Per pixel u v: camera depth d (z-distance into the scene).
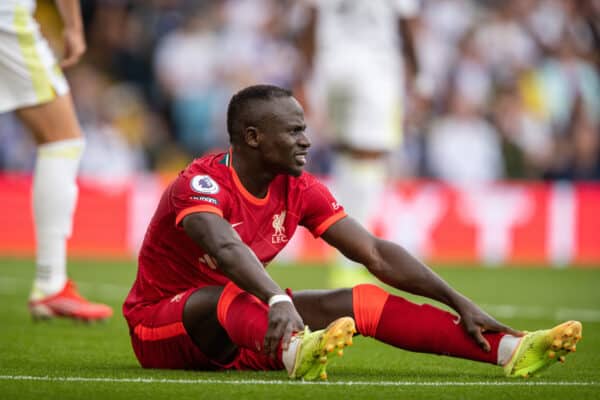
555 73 56.41
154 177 47.66
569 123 56.31
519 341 13.59
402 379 13.98
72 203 22.58
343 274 32.62
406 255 14.16
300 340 12.28
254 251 14.10
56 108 22.06
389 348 18.91
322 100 33.75
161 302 14.20
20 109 21.89
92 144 50.03
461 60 54.97
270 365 14.45
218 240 12.98
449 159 52.88
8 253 46.25
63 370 14.75
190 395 12.17
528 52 56.44
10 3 21.12
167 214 14.00
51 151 22.23
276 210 14.13
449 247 48.25
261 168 13.78
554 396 12.49
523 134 54.75
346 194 32.34
